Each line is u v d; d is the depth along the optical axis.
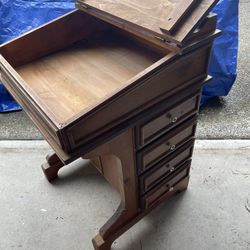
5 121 1.75
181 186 1.23
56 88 0.78
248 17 2.62
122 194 0.98
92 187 1.34
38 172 1.43
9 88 0.83
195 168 1.38
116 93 0.62
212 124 1.61
